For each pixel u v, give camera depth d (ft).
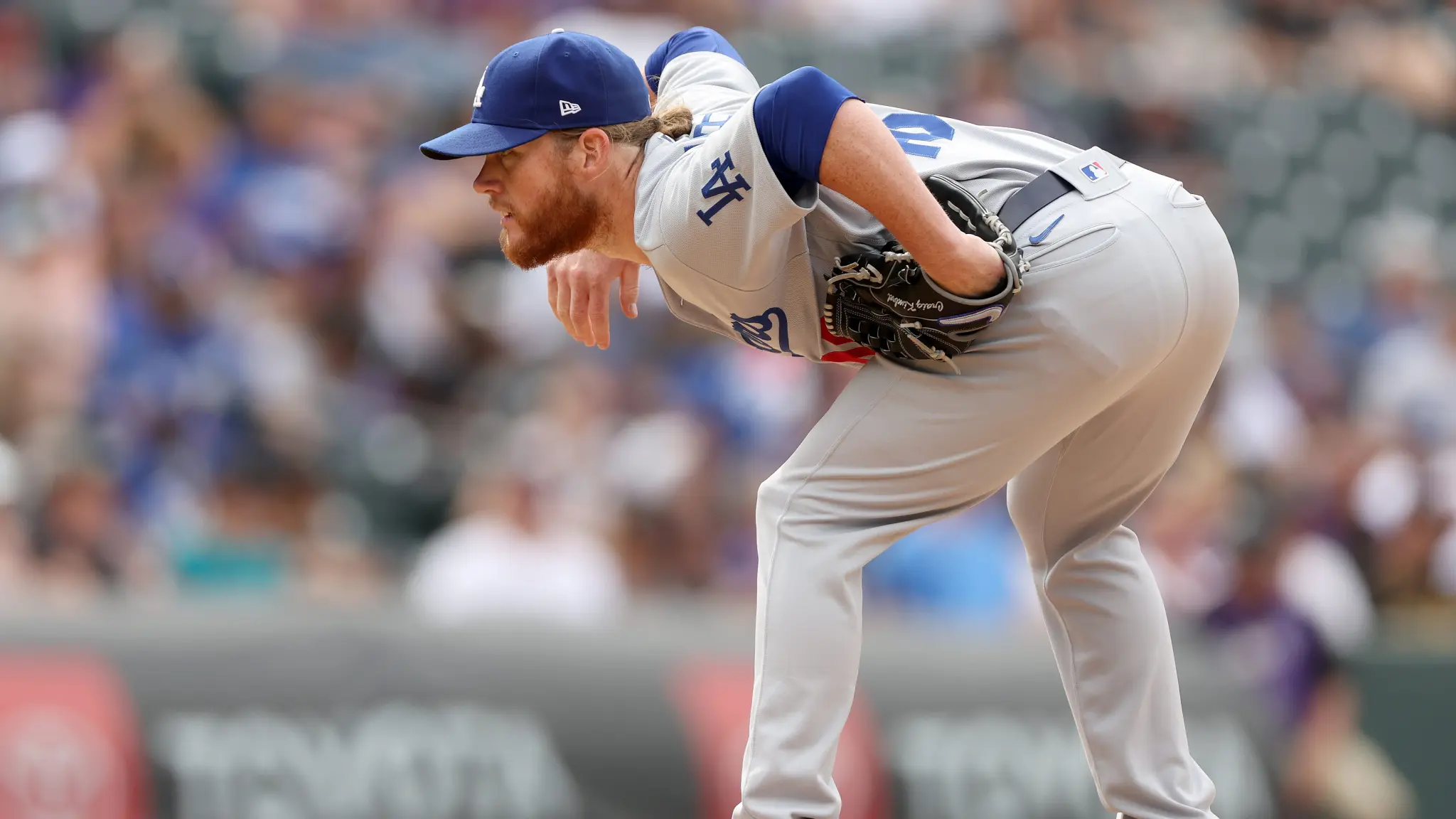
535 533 66.74
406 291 84.64
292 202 86.07
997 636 62.90
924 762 57.82
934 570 75.05
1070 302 29.50
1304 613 72.33
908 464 30.55
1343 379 112.78
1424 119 148.56
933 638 61.52
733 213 28.66
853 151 27.71
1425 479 93.35
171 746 49.47
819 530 30.60
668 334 90.43
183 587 63.93
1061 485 33.24
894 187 27.78
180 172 85.87
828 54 127.03
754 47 125.18
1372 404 110.01
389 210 90.12
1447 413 107.45
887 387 30.81
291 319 80.23
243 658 51.67
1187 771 33.73
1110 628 33.42
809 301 30.68
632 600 68.80
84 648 49.90
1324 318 119.96
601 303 34.58
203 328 75.36
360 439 76.02
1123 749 33.30
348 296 83.41
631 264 34.68
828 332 31.53
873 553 30.81
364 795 51.44
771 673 30.04
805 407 86.38
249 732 50.62
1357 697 71.97
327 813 50.83
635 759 54.60
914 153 30.71
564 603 65.41
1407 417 106.63
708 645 57.77
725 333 33.68
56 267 74.59
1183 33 149.38
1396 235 127.34
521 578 65.36
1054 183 30.35
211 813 49.47
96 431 67.15
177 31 101.14
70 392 68.59
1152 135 132.46
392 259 85.87
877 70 127.75
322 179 88.79
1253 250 127.95
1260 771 61.62
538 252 31.04
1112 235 29.66
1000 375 29.96
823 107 27.76
